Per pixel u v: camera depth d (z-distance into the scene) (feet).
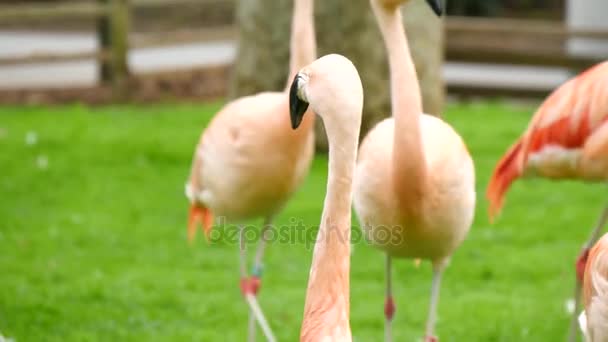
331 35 50.39
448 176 22.85
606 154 26.73
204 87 68.74
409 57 22.25
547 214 43.19
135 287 35.50
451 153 23.22
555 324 31.81
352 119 15.94
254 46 52.31
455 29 64.90
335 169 16.14
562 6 106.73
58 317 32.55
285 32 51.49
